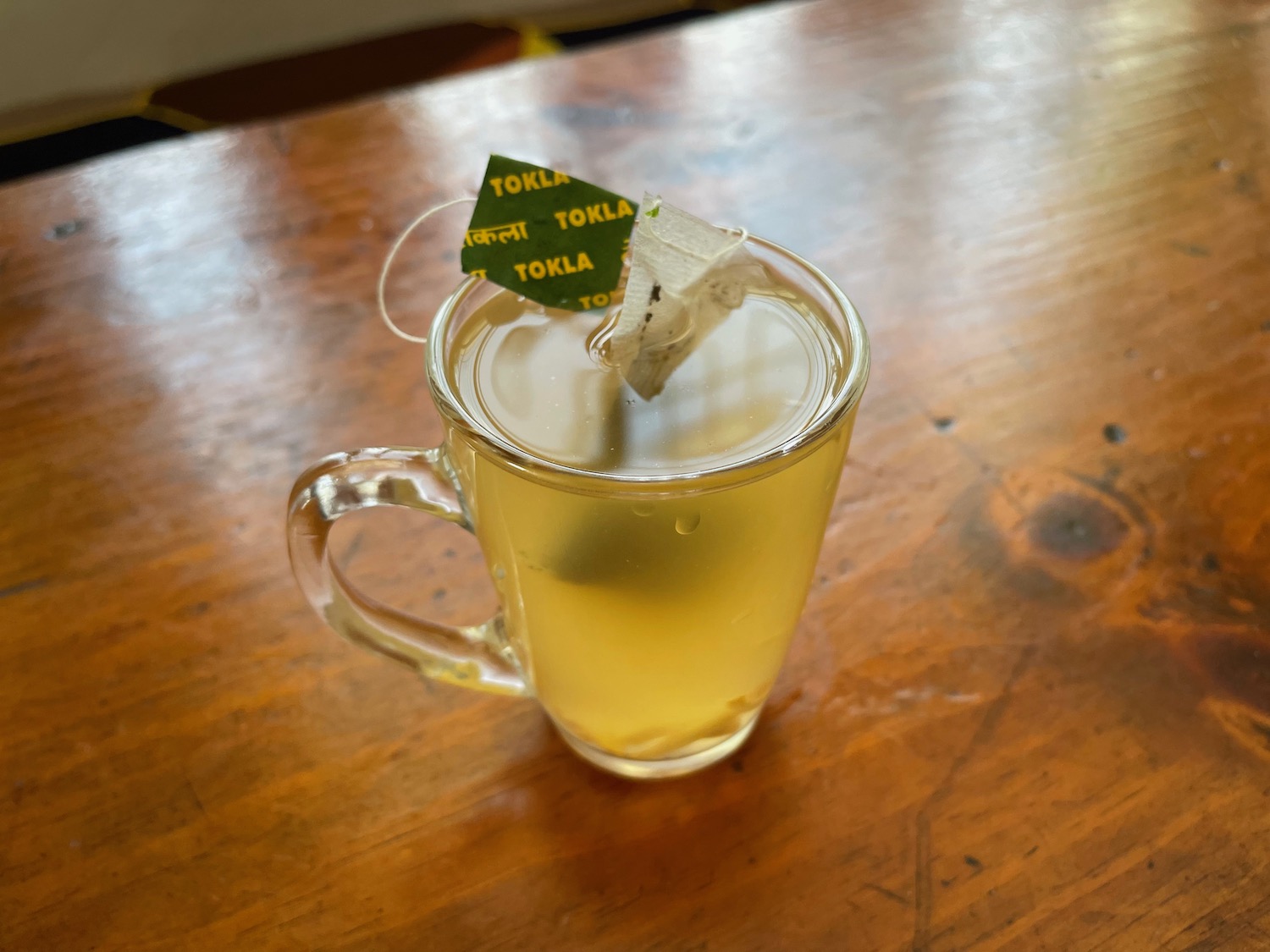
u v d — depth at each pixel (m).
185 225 0.39
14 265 0.37
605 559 0.17
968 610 0.25
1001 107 0.44
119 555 0.27
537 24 0.92
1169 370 0.31
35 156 0.78
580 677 0.20
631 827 0.21
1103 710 0.23
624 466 0.17
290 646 0.25
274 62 0.86
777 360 0.19
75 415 0.31
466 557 0.27
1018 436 0.29
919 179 0.40
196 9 0.82
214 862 0.21
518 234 0.19
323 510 0.20
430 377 0.18
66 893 0.20
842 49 0.49
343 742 0.23
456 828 0.21
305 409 0.31
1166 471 0.28
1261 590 0.25
